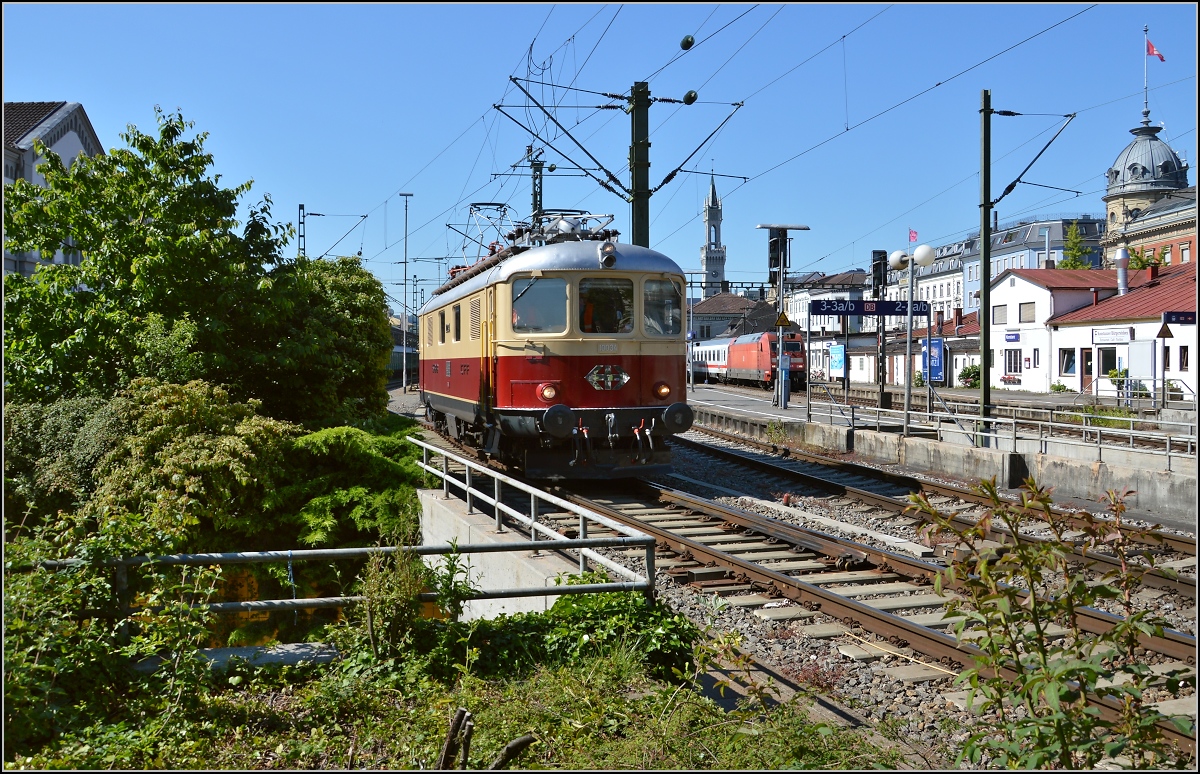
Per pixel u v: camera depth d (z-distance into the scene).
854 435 20.84
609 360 13.91
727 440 23.11
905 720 5.76
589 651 6.38
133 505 10.43
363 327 18.86
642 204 18.34
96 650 5.46
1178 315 27.02
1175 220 57.28
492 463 17.19
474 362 15.77
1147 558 4.75
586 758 4.92
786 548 10.59
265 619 11.73
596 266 13.89
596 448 14.27
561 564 8.63
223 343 14.33
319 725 5.42
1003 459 15.70
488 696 5.75
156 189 14.27
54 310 13.62
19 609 5.18
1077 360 40.22
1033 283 43.44
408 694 5.78
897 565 9.26
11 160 23.88
